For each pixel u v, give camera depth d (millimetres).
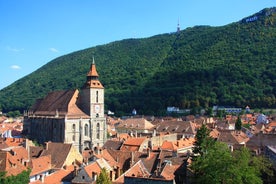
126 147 156375
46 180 104562
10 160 114188
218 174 89938
